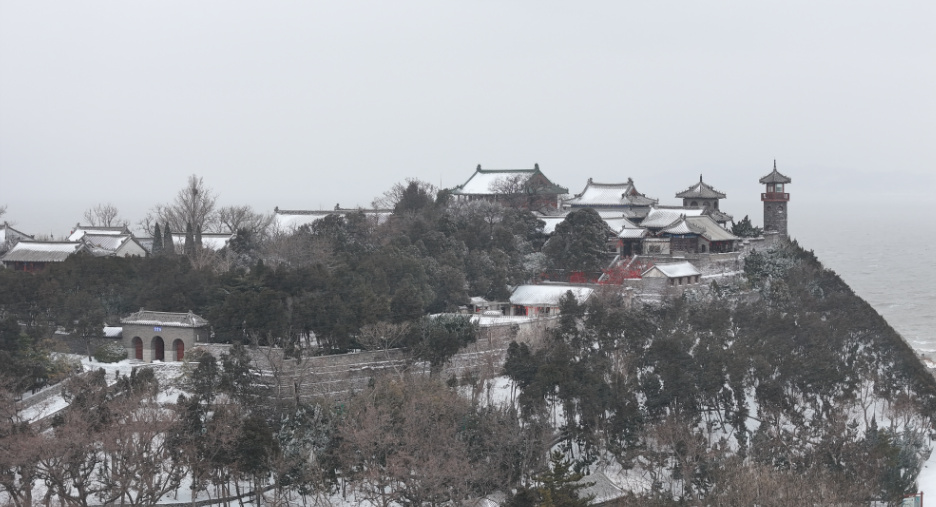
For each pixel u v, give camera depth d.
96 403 171.75
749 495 157.75
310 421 175.00
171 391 198.38
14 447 155.75
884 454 182.25
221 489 169.88
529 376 196.50
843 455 182.50
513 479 169.75
